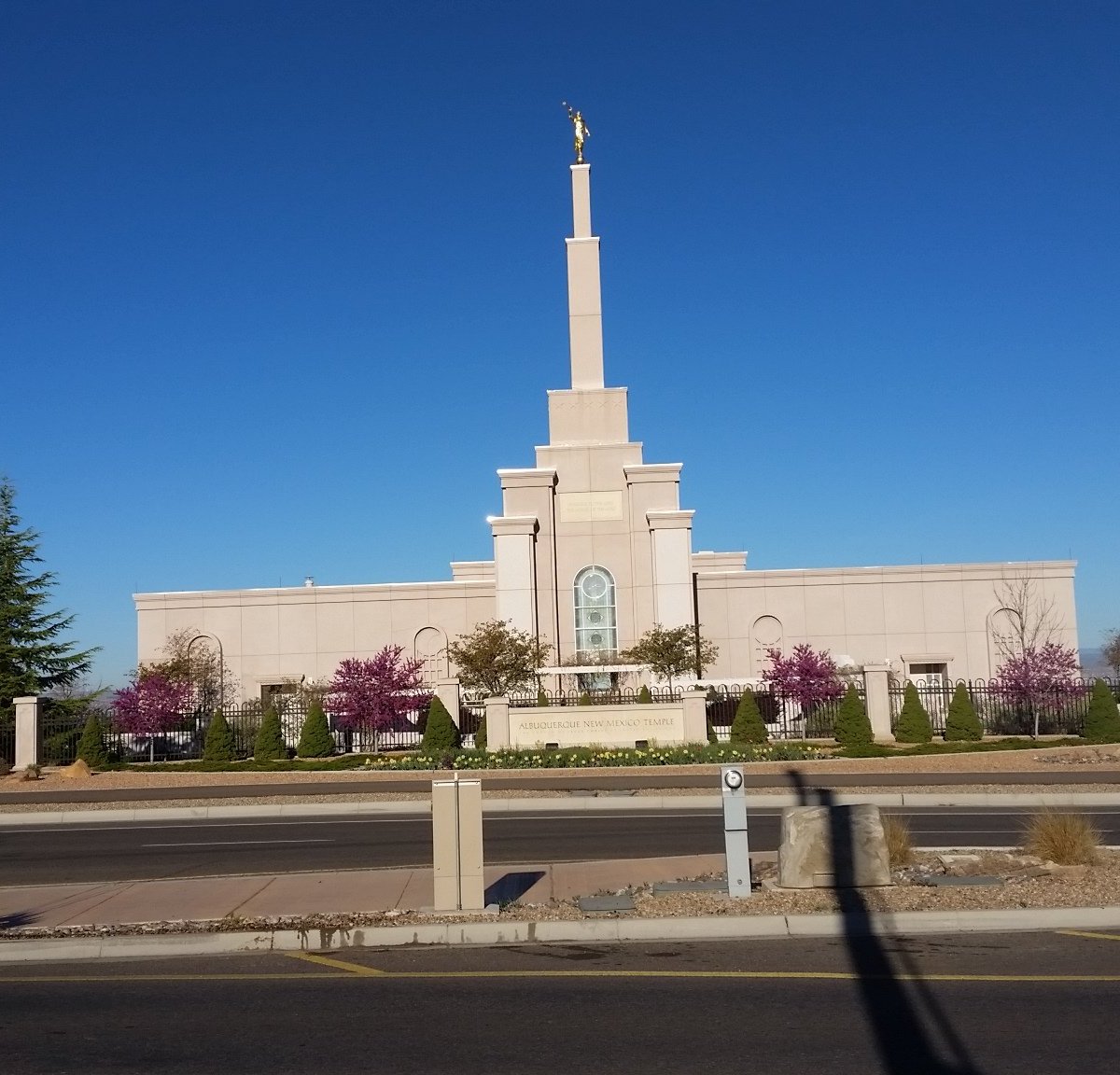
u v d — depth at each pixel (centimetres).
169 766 3612
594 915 1167
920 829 1869
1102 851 1449
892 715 4044
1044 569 4922
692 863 1498
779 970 972
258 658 4959
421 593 4959
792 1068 714
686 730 3647
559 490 4816
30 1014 881
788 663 4106
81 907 1307
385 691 4003
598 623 4725
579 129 5062
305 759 3788
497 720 3675
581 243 5025
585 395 4903
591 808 2362
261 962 1059
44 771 3597
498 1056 748
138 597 5003
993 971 951
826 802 2303
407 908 1230
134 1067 743
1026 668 3994
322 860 1675
